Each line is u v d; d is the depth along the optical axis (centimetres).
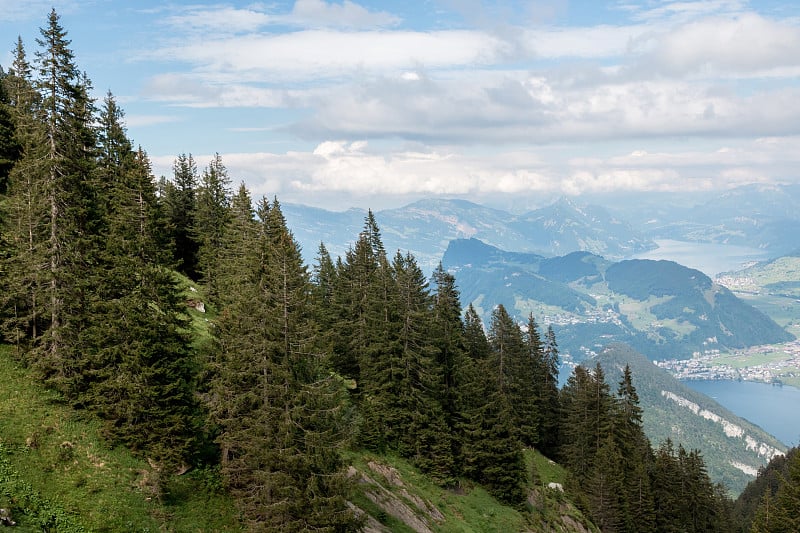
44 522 2450
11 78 6244
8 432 2827
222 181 7656
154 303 3231
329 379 3064
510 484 5447
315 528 2761
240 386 2977
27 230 3497
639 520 6825
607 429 7294
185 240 7500
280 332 2803
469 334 7750
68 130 3316
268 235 4538
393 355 5325
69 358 3209
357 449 4719
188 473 3158
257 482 2919
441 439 5175
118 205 3812
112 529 2580
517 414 7512
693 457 8175
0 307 3381
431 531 4172
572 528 5784
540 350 8938
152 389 3000
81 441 2952
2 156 5241
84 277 3353
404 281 5431
